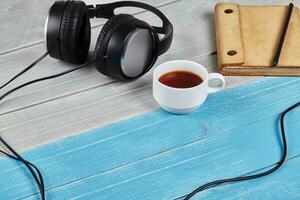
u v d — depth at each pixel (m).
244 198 1.02
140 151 1.11
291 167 1.08
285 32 1.34
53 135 1.13
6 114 1.17
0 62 1.30
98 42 1.18
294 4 1.50
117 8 1.47
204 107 1.20
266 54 1.29
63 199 1.01
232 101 1.22
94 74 1.27
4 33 1.39
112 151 1.10
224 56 1.27
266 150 1.11
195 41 1.38
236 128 1.16
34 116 1.17
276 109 1.20
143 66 1.23
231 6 1.42
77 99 1.21
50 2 1.50
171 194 1.03
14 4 1.49
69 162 1.08
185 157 1.09
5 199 1.01
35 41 1.36
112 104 1.20
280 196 1.03
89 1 1.46
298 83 1.27
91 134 1.13
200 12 1.47
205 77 1.17
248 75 1.28
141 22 1.19
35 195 1.02
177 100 1.15
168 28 1.27
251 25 1.38
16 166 1.07
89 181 1.05
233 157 1.10
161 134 1.14
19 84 1.24
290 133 1.15
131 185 1.04
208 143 1.12
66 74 1.27
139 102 1.21
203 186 1.03
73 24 1.20
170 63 1.20
